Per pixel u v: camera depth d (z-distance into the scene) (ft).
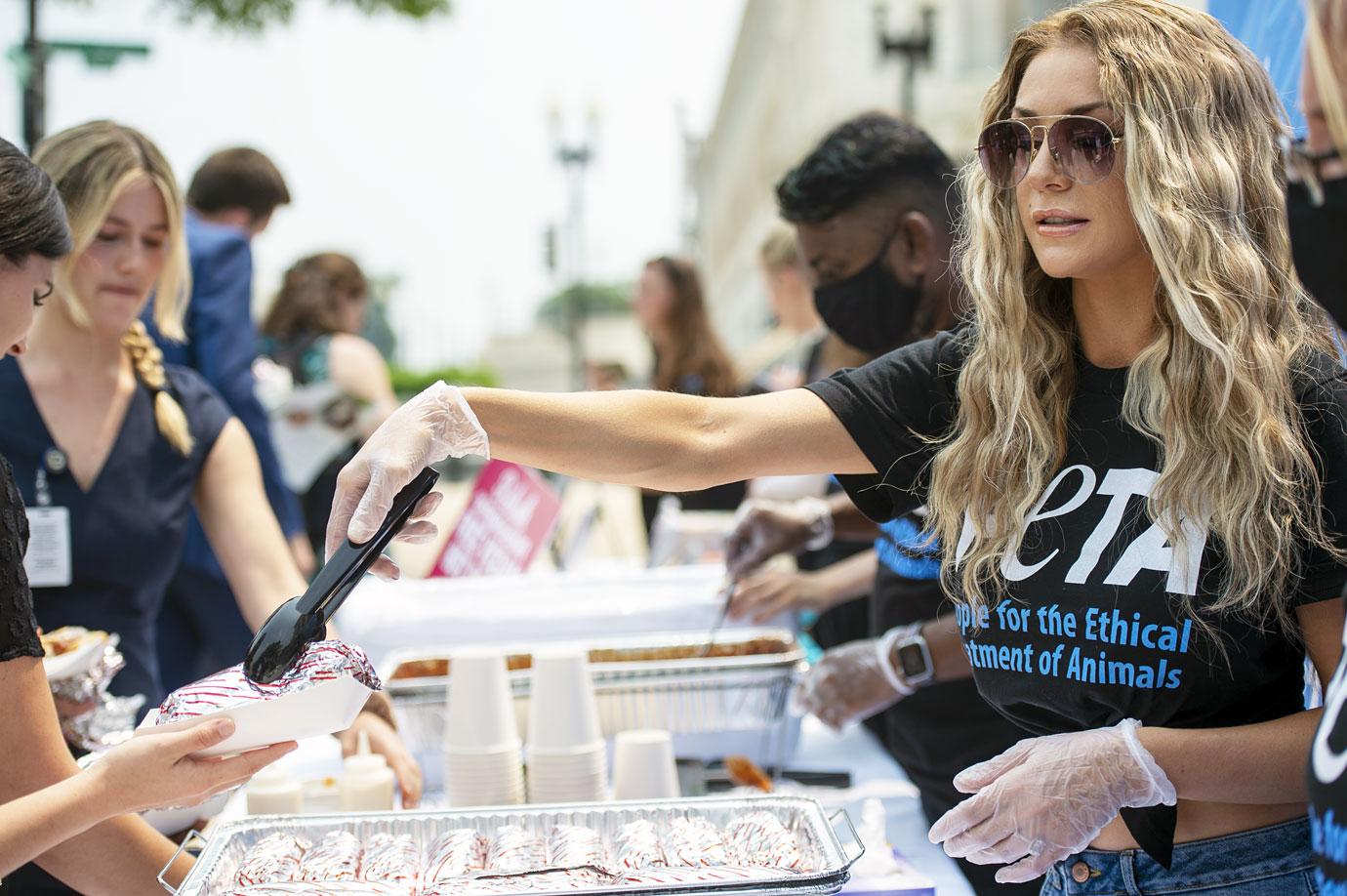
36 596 6.97
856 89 46.21
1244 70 4.62
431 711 6.80
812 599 8.55
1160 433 4.50
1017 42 4.89
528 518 11.53
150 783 4.31
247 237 12.57
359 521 4.36
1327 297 3.39
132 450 7.20
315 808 6.33
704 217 131.34
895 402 5.25
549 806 5.23
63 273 6.85
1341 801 3.14
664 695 7.00
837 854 4.62
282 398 15.01
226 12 29.73
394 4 30.94
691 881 4.42
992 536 4.83
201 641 9.17
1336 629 4.29
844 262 7.70
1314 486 4.29
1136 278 4.68
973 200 5.06
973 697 6.86
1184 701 4.44
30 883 5.77
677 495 14.75
